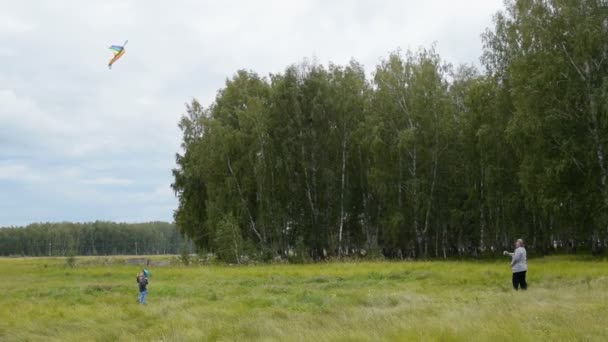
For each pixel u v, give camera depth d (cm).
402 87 5291
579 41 3694
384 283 2438
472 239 5578
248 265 4525
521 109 3931
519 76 3941
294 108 5338
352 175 5600
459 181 5259
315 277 2827
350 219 5706
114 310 1797
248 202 5519
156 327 1420
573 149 3703
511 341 987
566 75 3816
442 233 5444
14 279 3600
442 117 5112
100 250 17712
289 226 5481
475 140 4881
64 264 5562
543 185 3781
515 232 4734
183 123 6406
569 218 3875
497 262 3944
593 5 3797
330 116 5344
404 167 5175
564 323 1112
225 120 5819
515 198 4525
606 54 3775
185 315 1550
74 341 1328
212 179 5588
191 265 4888
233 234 4962
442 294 1920
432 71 5166
